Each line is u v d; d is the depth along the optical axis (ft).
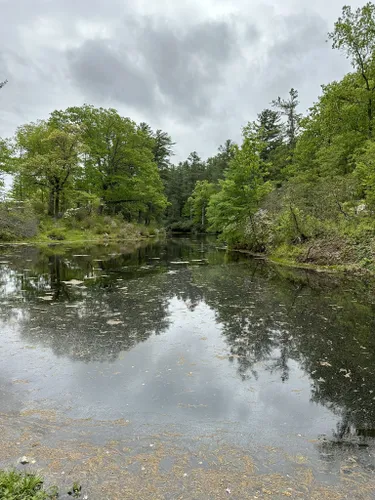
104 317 18.26
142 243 79.15
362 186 39.60
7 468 6.82
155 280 29.68
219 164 146.30
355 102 49.52
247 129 55.01
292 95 99.81
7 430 8.20
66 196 88.48
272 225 50.62
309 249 39.70
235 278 30.89
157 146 134.82
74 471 6.78
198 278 30.76
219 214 61.62
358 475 6.86
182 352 13.60
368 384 11.13
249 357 13.21
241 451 7.59
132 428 8.41
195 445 7.78
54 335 15.34
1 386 10.50
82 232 81.46
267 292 24.90
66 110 97.14
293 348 14.17
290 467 7.08
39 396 9.92
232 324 17.31
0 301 21.62
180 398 9.98
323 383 11.18
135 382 10.94
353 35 46.65
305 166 74.18
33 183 84.74
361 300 22.39
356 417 9.17
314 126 67.51
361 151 46.24
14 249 56.80
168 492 6.25
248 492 6.31
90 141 96.73
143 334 15.66
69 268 36.45
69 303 21.25
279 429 8.54
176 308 20.30
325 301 22.13
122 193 103.96
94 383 10.80
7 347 13.80
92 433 8.15
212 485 6.47
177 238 110.52
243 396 10.23
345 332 16.16
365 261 32.24
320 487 6.49
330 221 40.65
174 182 160.97
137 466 6.98
